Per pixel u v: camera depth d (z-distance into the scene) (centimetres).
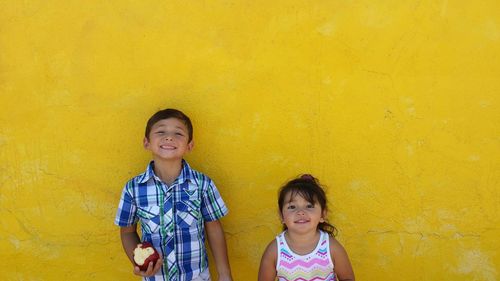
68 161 311
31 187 313
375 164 308
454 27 299
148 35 303
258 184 311
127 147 310
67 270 319
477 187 309
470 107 304
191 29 302
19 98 307
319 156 308
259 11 300
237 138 308
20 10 302
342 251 278
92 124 309
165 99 306
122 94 306
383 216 312
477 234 312
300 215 269
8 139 310
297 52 302
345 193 311
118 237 316
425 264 315
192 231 285
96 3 301
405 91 304
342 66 303
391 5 299
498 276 315
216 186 312
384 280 317
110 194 313
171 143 278
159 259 269
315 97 305
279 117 306
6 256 318
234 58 303
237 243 316
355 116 305
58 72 305
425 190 310
